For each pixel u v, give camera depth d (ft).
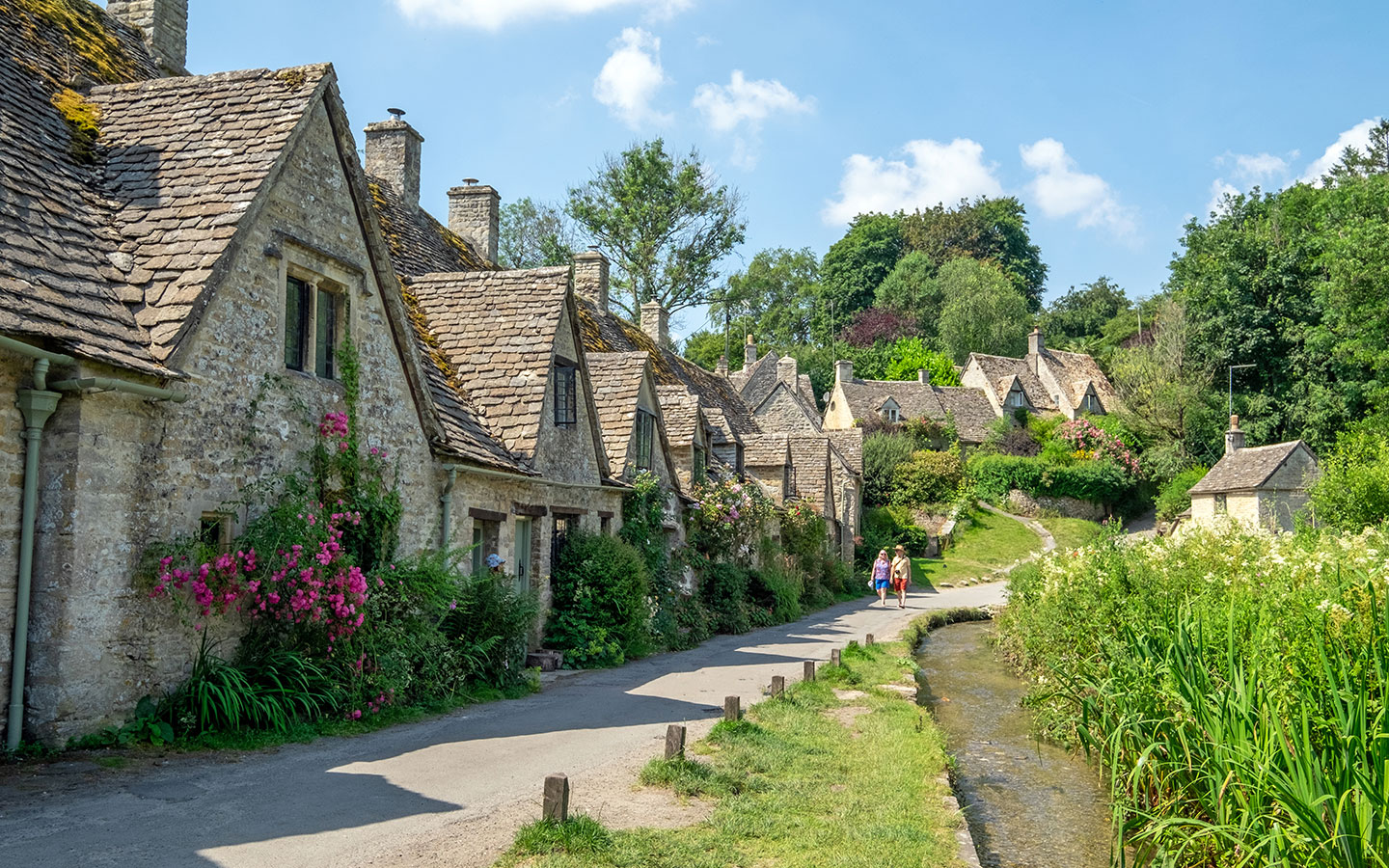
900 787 25.63
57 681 24.86
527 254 164.66
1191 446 185.98
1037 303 320.29
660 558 64.08
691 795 23.91
